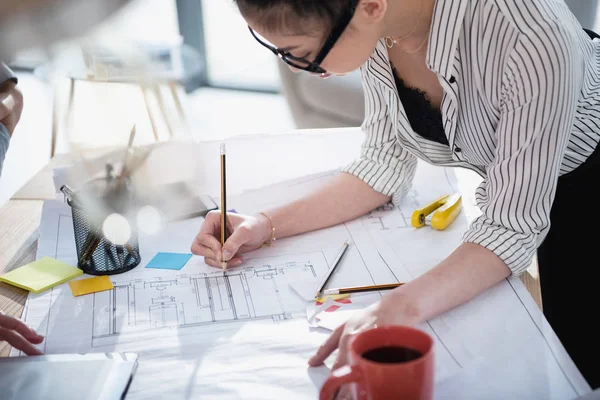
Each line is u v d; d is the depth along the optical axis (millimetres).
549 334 796
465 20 848
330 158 1350
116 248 982
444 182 1266
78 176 907
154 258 1028
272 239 1070
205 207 1161
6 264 1018
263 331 832
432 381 582
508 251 891
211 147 1404
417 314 805
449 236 1075
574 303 1125
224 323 855
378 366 553
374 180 1148
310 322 848
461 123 976
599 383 1054
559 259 1118
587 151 988
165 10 3266
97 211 936
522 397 687
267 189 1229
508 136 854
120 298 919
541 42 780
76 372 739
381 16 791
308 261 1015
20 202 1205
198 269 999
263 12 756
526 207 883
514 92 821
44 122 2943
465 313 846
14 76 1019
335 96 2158
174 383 733
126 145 834
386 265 993
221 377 741
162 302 907
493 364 743
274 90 3385
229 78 3453
